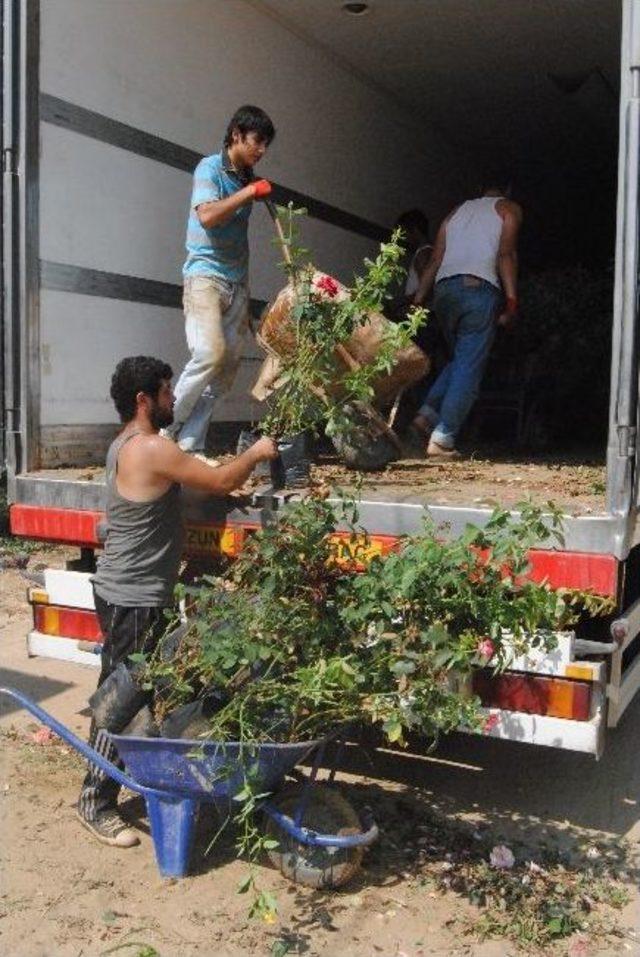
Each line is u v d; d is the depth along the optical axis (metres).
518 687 3.45
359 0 5.96
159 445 3.45
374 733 4.31
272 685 3.08
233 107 5.88
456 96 7.70
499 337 7.73
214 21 5.66
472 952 2.98
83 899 3.22
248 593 3.34
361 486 3.71
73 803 3.86
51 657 4.34
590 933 3.08
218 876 3.36
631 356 3.29
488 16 6.24
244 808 3.07
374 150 7.61
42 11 4.48
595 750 3.37
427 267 5.98
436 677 3.10
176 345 5.48
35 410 4.41
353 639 3.22
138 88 5.10
